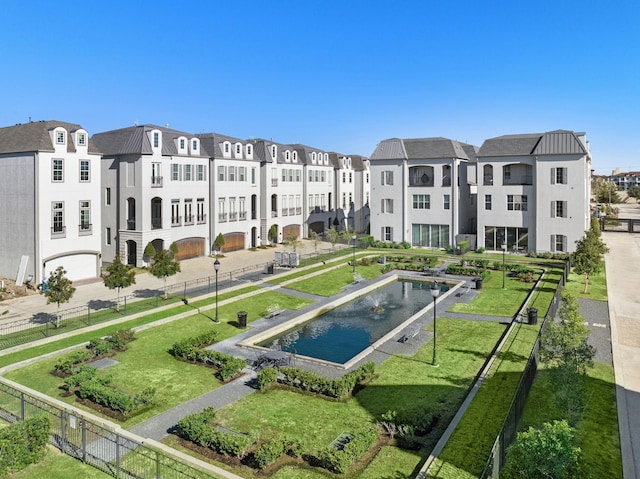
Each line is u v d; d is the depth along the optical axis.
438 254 51.75
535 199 49.22
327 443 14.82
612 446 14.23
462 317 28.67
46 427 14.09
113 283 28.91
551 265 44.34
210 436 14.36
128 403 16.52
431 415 15.97
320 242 63.09
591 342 23.42
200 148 50.16
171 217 46.78
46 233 36.47
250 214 56.25
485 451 13.55
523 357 21.20
